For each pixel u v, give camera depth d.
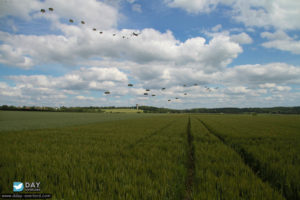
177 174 4.71
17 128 20.77
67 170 4.86
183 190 4.21
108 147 8.42
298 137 12.20
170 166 5.19
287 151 7.48
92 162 5.67
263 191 3.62
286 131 16.45
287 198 3.68
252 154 6.90
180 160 6.23
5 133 14.82
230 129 18.31
